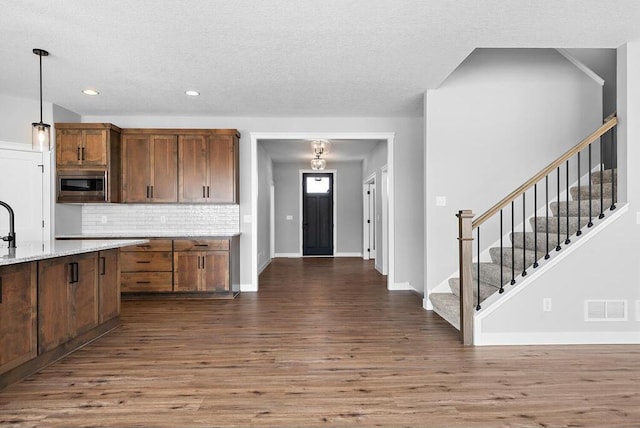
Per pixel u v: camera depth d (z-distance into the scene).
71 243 3.36
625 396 2.29
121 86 4.27
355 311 4.38
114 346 3.21
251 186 5.62
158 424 2.01
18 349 2.50
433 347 3.16
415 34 3.04
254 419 2.06
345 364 2.80
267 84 4.22
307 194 10.20
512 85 4.48
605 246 3.19
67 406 2.20
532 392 2.35
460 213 3.24
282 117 5.60
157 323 3.90
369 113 5.42
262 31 2.98
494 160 4.48
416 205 5.65
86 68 3.74
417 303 4.78
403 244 5.65
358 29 2.95
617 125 3.32
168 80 4.09
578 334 3.20
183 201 5.26
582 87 4.52
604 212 3.30
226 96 4.63
